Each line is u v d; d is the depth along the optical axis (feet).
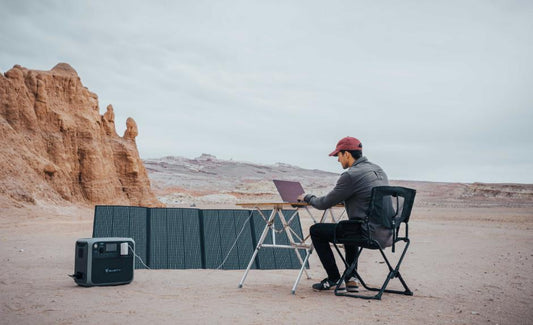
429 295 18.38
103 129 124.47
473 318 14.19
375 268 28.58
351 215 18.51
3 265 27.27
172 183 452.76
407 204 18.02
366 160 19.08
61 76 112.27
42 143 101.71
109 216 28.14
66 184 100.94
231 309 15.37
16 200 82.43
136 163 126.31
